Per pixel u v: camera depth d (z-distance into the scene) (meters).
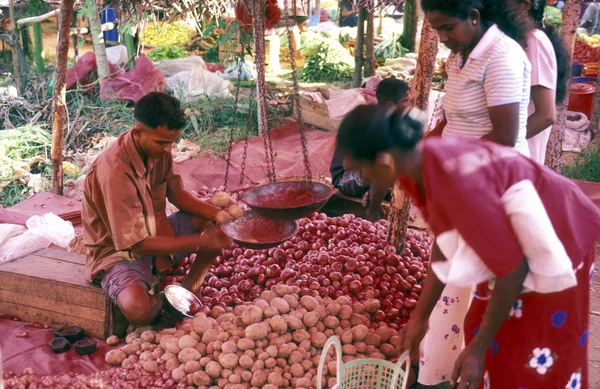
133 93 7.59
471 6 2.37
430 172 1.83
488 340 1.96
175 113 2.94
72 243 3.99
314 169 6.02
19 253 4.02
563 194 1.93
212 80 8.06
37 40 8.88
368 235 3.90
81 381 2.69
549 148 5.02
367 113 1.85
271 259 3.68
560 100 3.19
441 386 2.92
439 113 3.17
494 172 1.83
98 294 3.14
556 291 1.89
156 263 3.39
